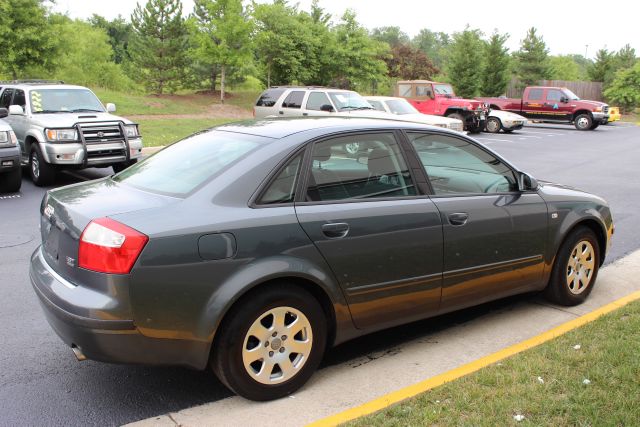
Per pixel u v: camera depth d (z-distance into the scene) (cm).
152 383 387
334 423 325
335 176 385
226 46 2792
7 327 473
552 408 320
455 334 466
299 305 358
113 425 337
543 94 2959
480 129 2492
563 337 416
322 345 373
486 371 367
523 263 470
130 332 318
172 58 3045
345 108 1630
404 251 397
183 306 325
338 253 369
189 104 2859
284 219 353
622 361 371
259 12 2891
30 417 344
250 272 337
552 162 1584
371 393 370
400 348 441
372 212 385
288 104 1673
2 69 2097
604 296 548
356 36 3158
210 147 407
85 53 3825
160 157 431
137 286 315
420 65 4534
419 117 1731
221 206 344
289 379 361
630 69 4475
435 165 433
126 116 2364
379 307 395
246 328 341
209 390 377
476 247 435
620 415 309
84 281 326
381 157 408
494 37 4134
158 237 320
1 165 990
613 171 1420
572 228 506
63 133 1070
